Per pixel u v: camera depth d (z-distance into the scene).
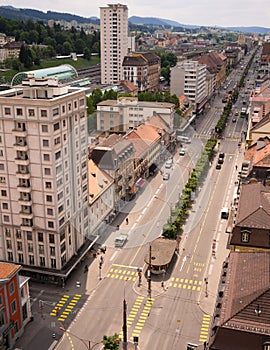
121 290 101.19
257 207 91.44
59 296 99.06
